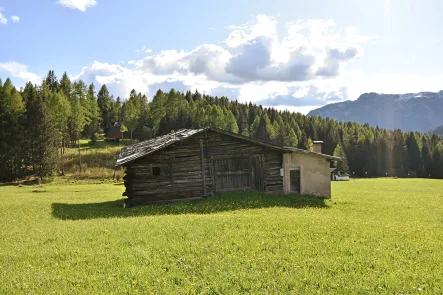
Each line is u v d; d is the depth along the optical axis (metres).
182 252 11.03
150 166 27.75
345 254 10.95
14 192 43.44
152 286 8.40
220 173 29.06
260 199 25.80
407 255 11.05
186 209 23.00
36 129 78.62
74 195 38.38
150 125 138.38
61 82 158.50
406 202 28.73
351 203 27.41
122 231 14.23
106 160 94.12
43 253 11.45
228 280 8.67
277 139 139.88
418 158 150.25
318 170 31.16
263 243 11.93
